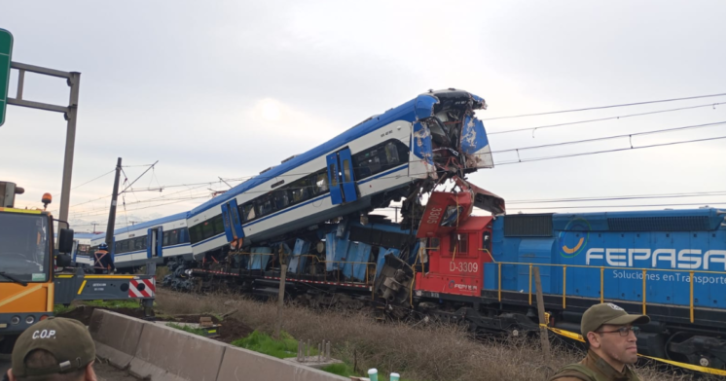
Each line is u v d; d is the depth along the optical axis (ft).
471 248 52.16
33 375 7.04
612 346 10.39
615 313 10.44
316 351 32.81
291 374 20.13
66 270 41.60
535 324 45.47
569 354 35.19
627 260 42.06
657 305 39.04
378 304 61.16
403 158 55.11
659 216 40.60
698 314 36.83
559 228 46.68
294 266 73.56
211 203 88.28
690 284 37.86
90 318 37.45
